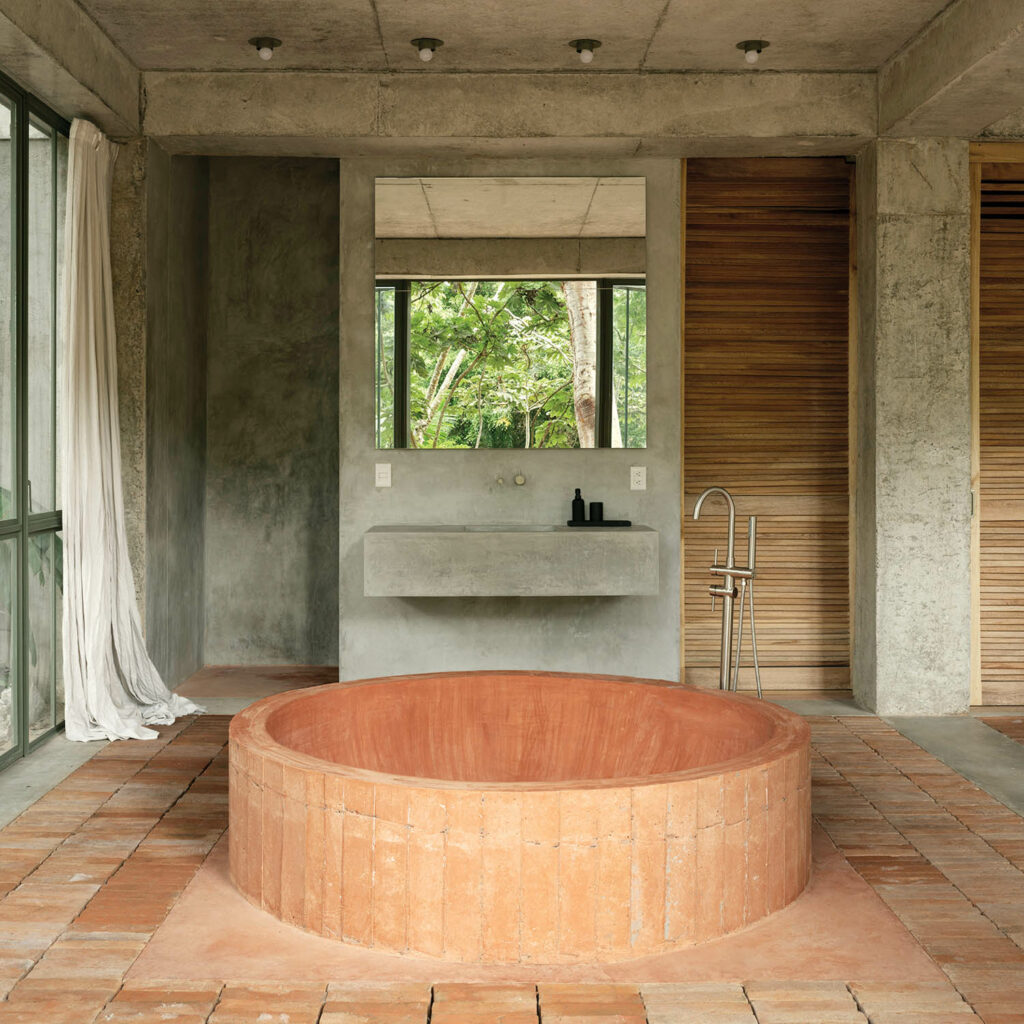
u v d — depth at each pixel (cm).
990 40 393
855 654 541
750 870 273
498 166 539
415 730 369
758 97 505
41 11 391
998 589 536
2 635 413
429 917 254
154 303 522
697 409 559
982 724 492
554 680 375
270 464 640
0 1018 225
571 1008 231
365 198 538
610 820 254
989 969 251
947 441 507
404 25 448
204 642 641
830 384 561
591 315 541
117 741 449
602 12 435
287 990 239
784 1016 228
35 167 449
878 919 278
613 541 495
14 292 427
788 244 558
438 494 541
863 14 437
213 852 322
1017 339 532
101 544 464
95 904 283
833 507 564
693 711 353
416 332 539
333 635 643
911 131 495
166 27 451
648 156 537
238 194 635
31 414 445
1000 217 530
